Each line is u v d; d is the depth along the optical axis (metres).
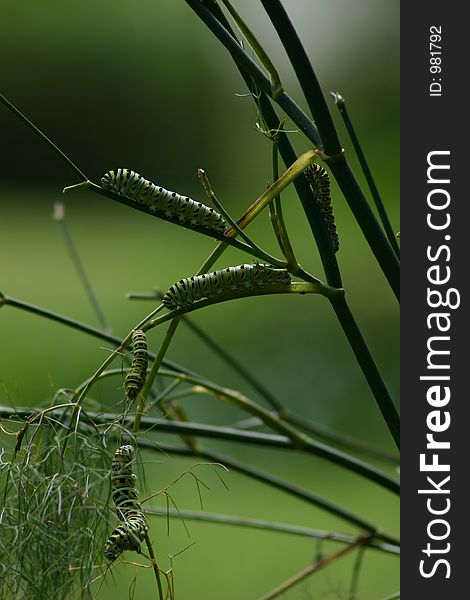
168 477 3.48
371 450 1.66
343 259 5.09
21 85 9.22
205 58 8.77
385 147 6.09
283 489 1.59
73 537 1.39
